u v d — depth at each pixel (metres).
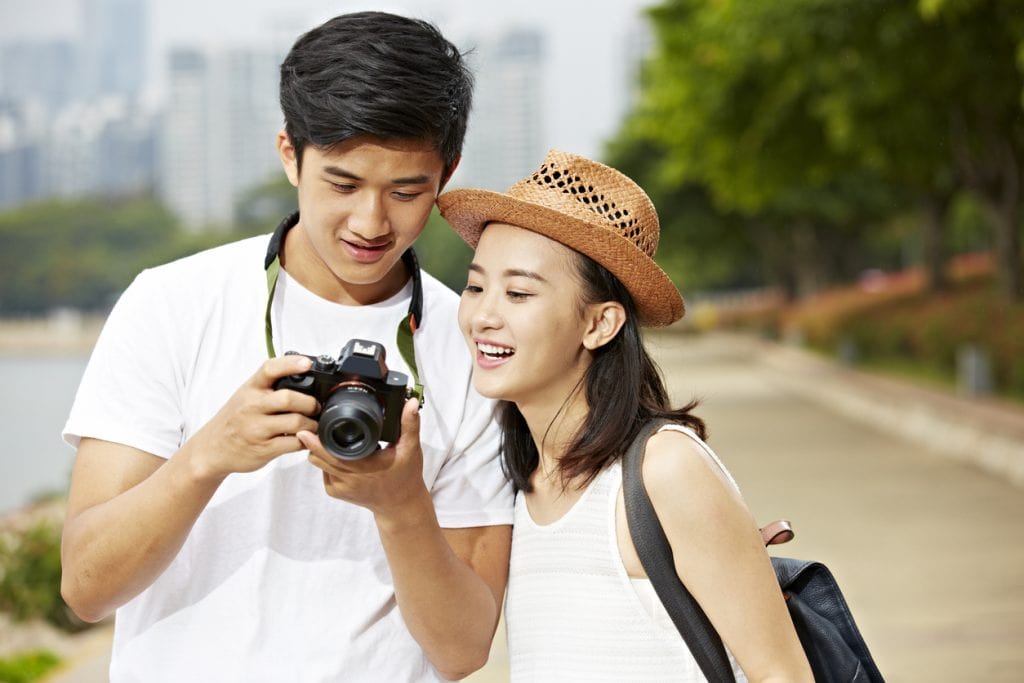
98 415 1.98
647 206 2.11
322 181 1.90
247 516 2.03
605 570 2.03
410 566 1.89
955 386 18.45
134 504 1.81
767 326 44.31
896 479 11.25
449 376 2.20
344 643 2.04
